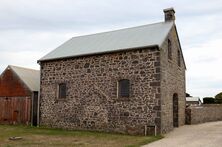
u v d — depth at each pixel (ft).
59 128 62.80
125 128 54.60
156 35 58.80
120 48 56.90
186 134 51.21
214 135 48.39
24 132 55.83
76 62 62.64
